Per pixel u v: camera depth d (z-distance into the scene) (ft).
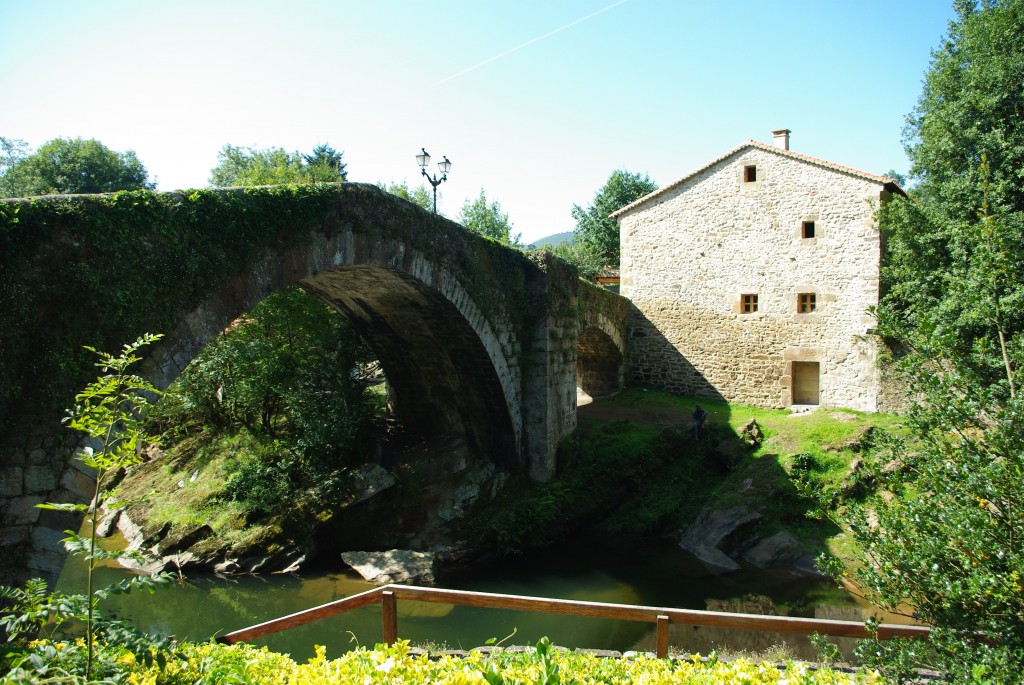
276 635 29.58
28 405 18.58
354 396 46.75
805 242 59.16
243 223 25.07
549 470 47.24
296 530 40.11
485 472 45.73
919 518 13.46
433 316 40.45
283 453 45.32
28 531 18.57
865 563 14.33
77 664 12.30
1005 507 12.62
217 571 38.29
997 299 15.58
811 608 33.60
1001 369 15.66
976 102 46.09
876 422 51.57
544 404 47.03
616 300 63.46
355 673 13.60
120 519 44.73
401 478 44.80
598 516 47.34
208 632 30.45
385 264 32.53
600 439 52.08
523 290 46.85
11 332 18.16
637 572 39.22
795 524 43.24
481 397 45.52
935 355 15.08
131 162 107.04
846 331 57.21
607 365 67.00
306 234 27.76
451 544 40.83
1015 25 45.11
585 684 13.37
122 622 12.47
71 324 19.51
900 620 31.94
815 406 59.41
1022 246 39.40
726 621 16.05
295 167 80.84
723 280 63.05
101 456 12.07
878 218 55.21
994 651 11.52
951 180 47.52
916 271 50.44
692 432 53.36
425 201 98.68
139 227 21.49
